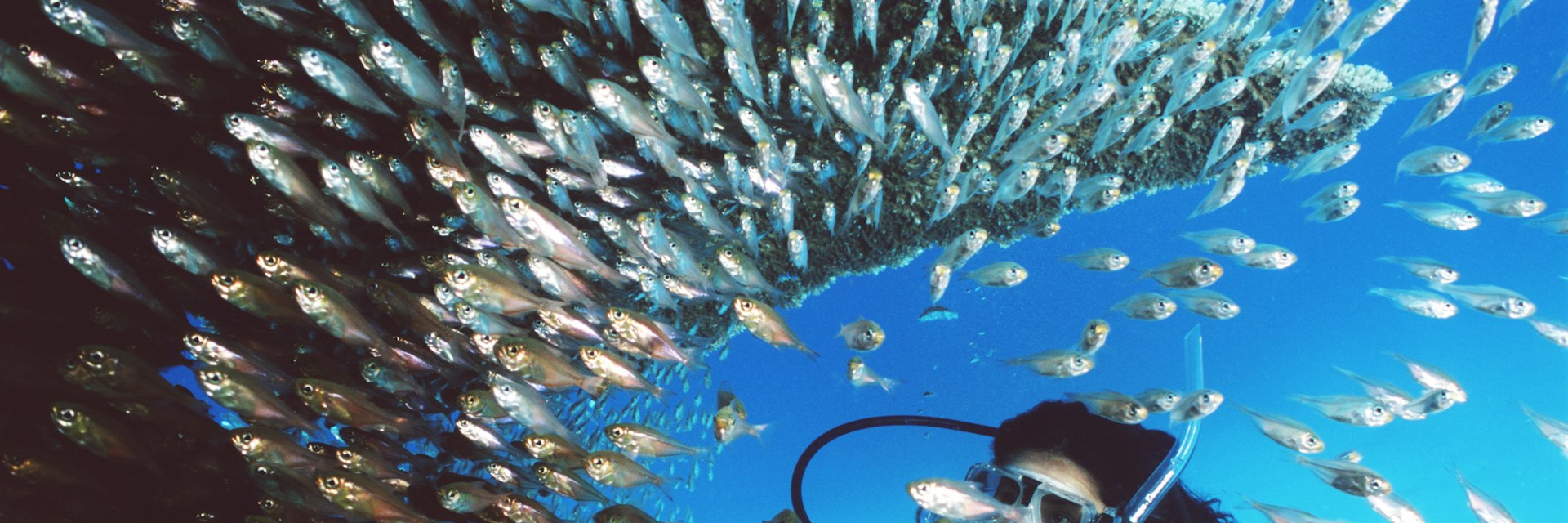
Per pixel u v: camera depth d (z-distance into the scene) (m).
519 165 0.72
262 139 0.71
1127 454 0.34
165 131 0.83
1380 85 1.04
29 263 0.74
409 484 0.63
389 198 0.72
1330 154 0.84
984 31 0.79
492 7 0.85
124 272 0.68
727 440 0.61
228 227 0.79
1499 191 0.87
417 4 0.74
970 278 0.69
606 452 0.61
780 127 0.94
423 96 0.68
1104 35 0.92
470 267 0.62
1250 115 1.04
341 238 0.75
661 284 0.72
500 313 0.65
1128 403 0.48
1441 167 0.86
